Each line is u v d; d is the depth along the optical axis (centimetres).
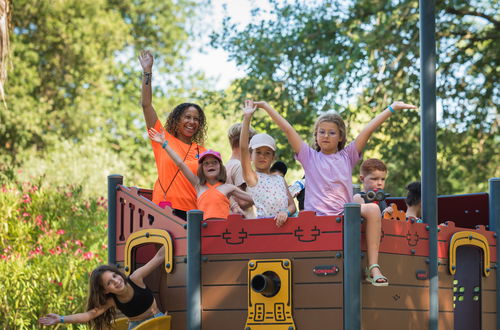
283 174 708
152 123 684
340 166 611
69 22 2394
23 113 2191
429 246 616
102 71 2391
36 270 1000
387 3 1577
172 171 671
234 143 716
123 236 666
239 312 578
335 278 555
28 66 2300
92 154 1805
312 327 557
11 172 1453
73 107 2330
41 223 1181
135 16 2577
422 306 602
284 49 1622
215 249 589
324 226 562
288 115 1602
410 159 1599
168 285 618
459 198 775
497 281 682
